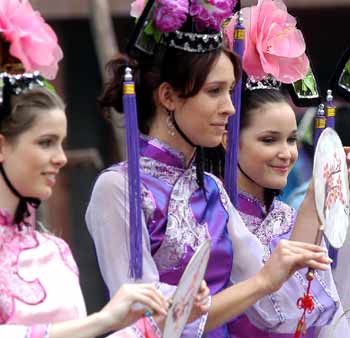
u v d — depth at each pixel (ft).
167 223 31.63
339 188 33.35
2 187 27.68
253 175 35.45
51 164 27.66
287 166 35.37
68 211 67.21
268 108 34.96
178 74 31.40
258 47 34.76
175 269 31.58
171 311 27.76
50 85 28.14
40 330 26.63
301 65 35.45
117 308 26.86
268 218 35.99
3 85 27.32
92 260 68.90
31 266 28.07
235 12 34.42
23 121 27.32
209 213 32.83
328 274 35.50
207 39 31.40
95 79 70.85
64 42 69.92
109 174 31.32
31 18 28.63
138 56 31.96
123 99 30.66
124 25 70.69
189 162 32.58
